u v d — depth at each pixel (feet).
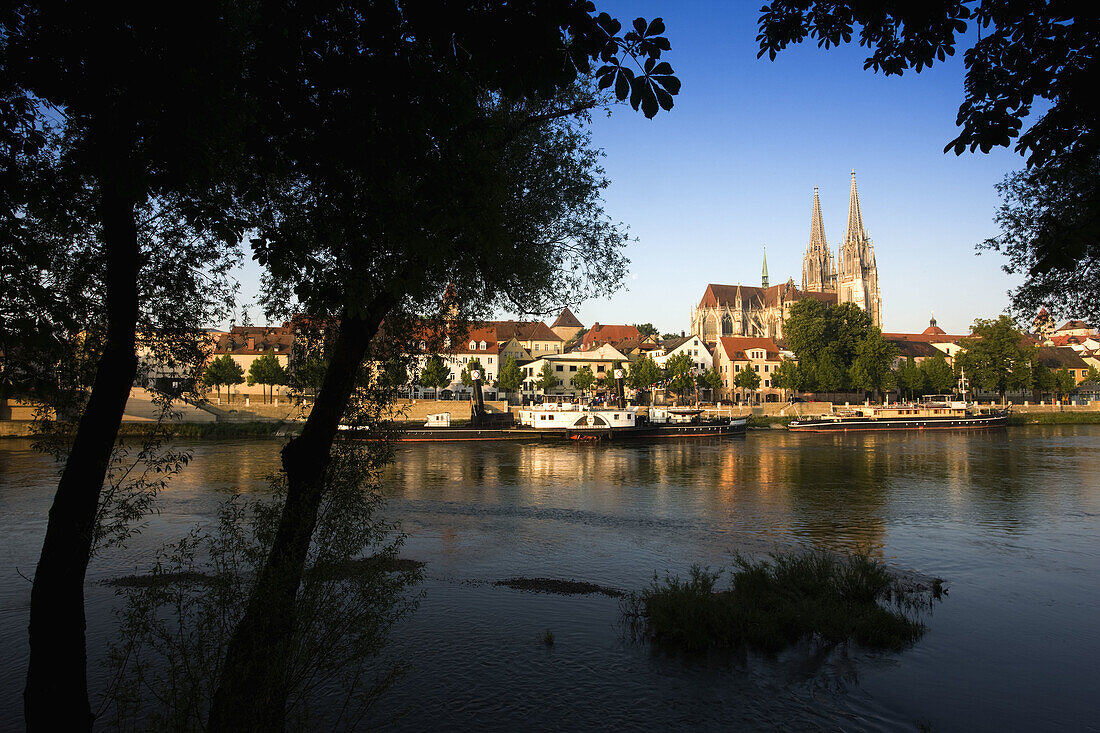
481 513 97.81
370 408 32.65
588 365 391.65
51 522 23.45
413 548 74.23
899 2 21.50
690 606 46.26
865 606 49.42
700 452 201.46
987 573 63.62
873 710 35.35
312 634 26.14
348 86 19.47
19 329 22.80
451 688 37.47
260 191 22.66
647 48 16.46
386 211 22.34
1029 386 385.09
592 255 44.60
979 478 137.59
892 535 82.17
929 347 510.99
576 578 61.67
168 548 69.46
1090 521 90.94
